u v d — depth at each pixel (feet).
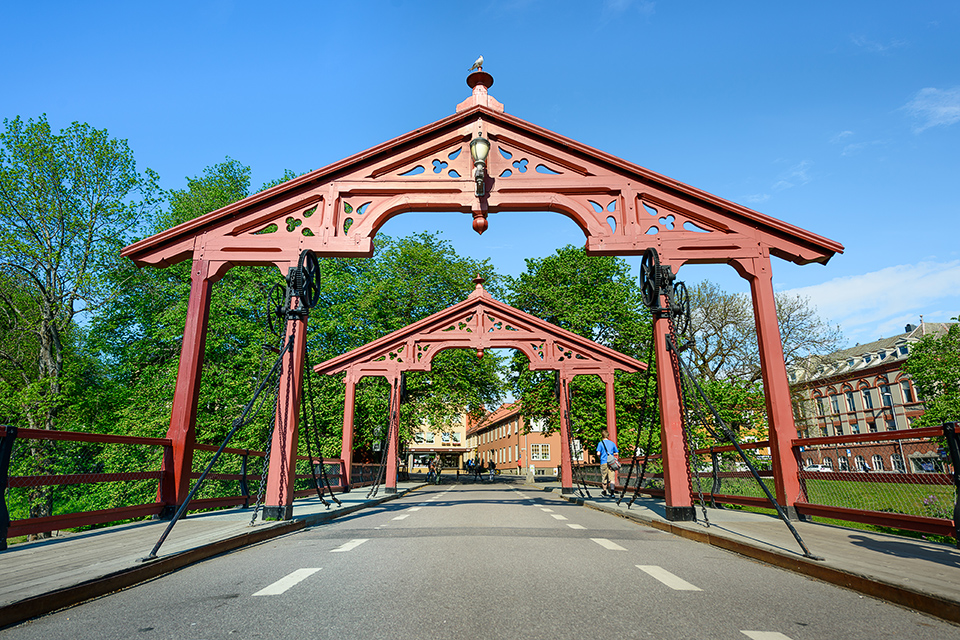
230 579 14.92
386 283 116.88
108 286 87.20
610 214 33.71
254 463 43.98
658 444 79.46
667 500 29.40
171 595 13.14
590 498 48.96
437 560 17.46
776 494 30.94
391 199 33.68
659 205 33.78
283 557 18.58
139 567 14.85
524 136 34.65
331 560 17.63
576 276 119.14
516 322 64.90
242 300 89.61
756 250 32.76
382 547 20.47
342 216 33.42
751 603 12.19
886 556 16.69
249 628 10.18
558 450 200.75
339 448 91.66
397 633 9.82
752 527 24.86
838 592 13.47
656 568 16.11
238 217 32.96
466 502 50.39
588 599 12.30
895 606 12.13
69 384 81.00
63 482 22.08
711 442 68.90
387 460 64.59
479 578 14.58
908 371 92.32
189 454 30.37
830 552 17.35
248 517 29.96
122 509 25.16
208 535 21.67
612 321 113.91
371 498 49.73
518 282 124.67
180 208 98.84
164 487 29.30
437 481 118.83
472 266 132.46
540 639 9.50
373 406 102.22
